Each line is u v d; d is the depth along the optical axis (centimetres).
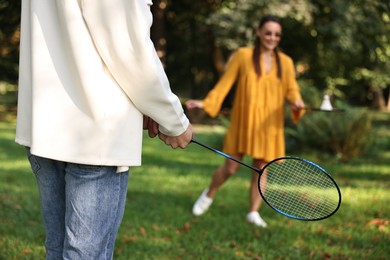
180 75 2202
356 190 635
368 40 1476
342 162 944
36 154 182
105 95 180
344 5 1410
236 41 1390
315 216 269
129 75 179
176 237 418
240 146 466
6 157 823
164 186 632
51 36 183
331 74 1688
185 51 2097
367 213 515
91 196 187
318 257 379
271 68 462
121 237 411
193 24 1998
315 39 1536
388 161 959
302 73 1697
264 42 458
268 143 459
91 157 182
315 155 983
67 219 192
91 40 179
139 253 376
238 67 470
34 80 184
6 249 370
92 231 190
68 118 182
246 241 419
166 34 2034
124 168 189
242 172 785
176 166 813
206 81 2273
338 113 1011
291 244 411
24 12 195
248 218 473
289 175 281
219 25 1376
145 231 431
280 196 277
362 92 2650
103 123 181
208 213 503
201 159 917
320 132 984
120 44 175
